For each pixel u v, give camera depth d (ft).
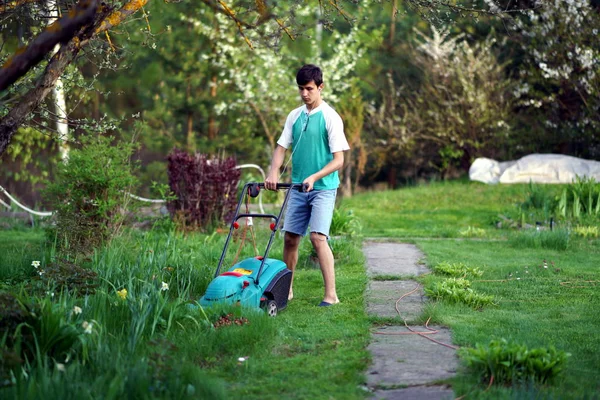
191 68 62.75
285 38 59.00
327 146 20.22
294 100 61.72
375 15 70.08
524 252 30.53
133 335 15.39
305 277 24.64
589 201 39.78
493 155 60.34
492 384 13.39
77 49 16.79
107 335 15.78
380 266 27.17
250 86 59.36
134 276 20.62
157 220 32.78
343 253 28.14
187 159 34.22
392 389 13.44
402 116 66.59
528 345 15.61
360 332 17.34
